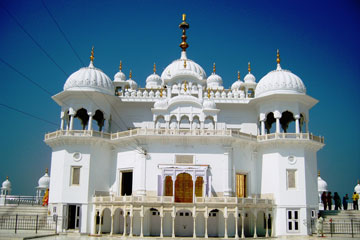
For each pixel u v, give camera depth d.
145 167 33.94
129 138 35.16
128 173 35.94
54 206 35.12
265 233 35.06
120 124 40.06
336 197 38.88
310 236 33.00
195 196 33.19
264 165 36.38
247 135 36.06
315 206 35.31
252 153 36.78
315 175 36.41
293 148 35.53
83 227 33.84
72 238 29.02
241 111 40.12
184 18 49.91
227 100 39.75
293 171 35.16
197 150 34.25
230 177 33.75
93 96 37.00
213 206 30.83
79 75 37.56
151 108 36.62
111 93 38.72
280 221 33.97
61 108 38.16
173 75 41.75
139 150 34.41
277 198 34.56
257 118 39.78
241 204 31.20
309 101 37.69
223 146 34.19
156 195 33.34
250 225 34.75
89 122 36.41
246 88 44.06
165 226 32.91
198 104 35.62
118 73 47.34
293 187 34.78
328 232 34.16
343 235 32.81
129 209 31.41
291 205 34.31
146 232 32.66
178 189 33.78
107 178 36.72
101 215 33.66
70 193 34.62
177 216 33.22
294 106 36.72
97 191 35.50
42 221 34.78
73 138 35.41
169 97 39.56
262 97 37.00
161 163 33.97
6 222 34.28
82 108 39.97
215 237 32.19
